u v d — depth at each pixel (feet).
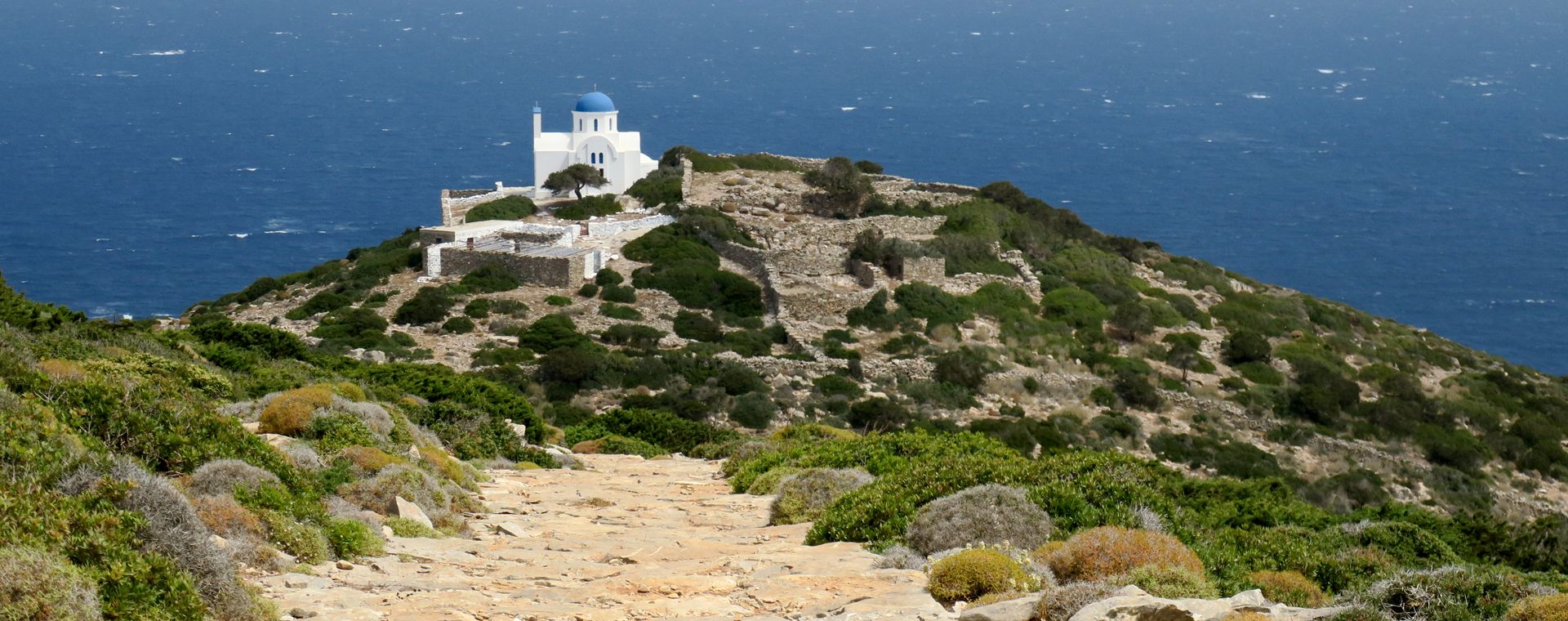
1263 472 261.03
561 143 424.46
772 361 281.13
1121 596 68.08
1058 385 292.20
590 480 154.71
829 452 143.33
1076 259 384.68
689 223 361.71
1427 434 302.04
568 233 346.33
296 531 88.69
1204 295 381.60
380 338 285.23
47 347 160.76
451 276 333.62
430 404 190.29
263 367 206.90
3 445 84.74
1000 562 78.33
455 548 97.86
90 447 92.99
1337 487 258.98
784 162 460.96
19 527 71.51
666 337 295.28
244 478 96.53
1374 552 106.73
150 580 69.92
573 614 73.51
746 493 140.56
